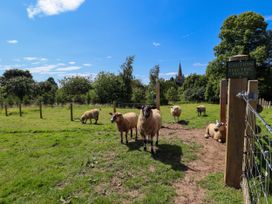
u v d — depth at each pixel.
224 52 32.22
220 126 8.77
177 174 5.84
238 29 30.83
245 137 4.95
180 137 9.76
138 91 37.97
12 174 6.16
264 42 30.34
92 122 15.44
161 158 7.06
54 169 6.40
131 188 5.24
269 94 31.58
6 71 74.31
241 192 4.78
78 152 7.90
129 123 8.86
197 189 5.08
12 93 50.03
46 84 63.38
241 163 4.93
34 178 5.79
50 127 13.00
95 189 5.23
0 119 17.19
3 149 8.56
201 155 7.34
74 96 39.69
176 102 44.75
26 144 9.16
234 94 4.86
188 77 61.88
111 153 7.70
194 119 15.17
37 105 31.89
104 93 37.22
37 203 4.68
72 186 5.34
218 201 4.51
